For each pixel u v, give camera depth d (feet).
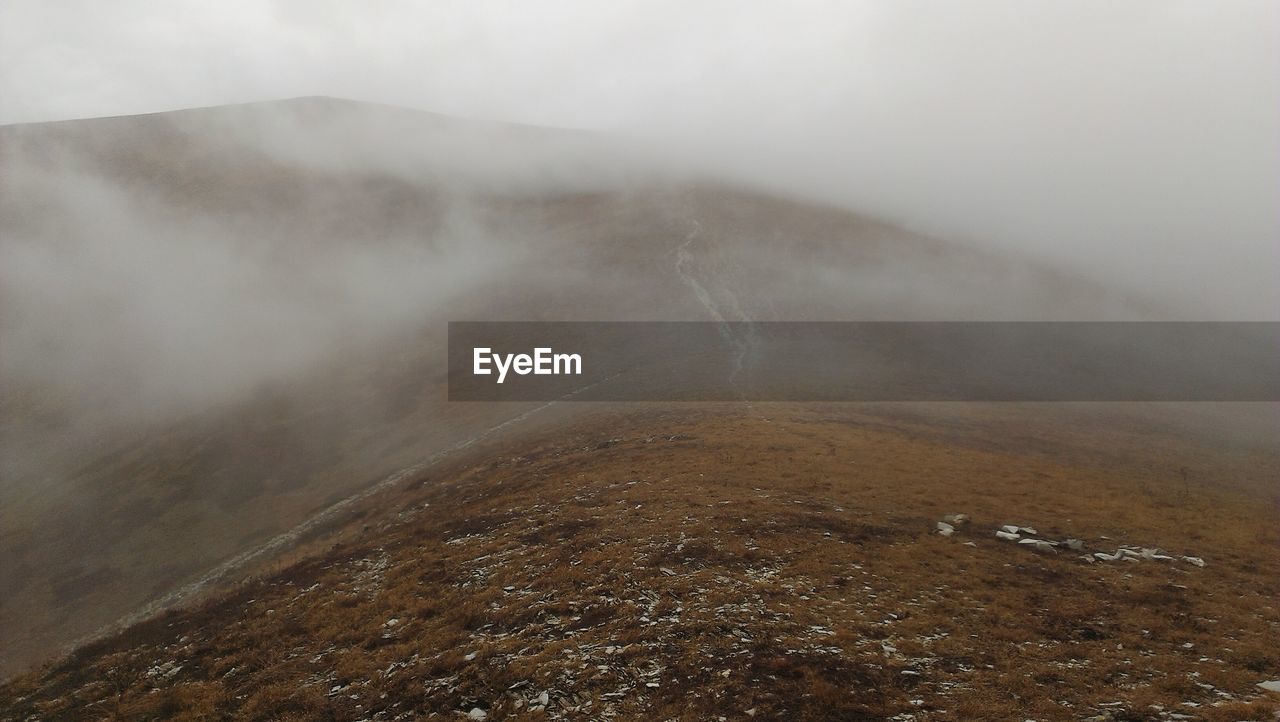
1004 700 49.47
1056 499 115.85
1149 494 125.90
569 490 122.42
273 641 76.18
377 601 82.38
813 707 48.70
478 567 88.48
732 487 113.60
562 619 67.92
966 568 79.30
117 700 67.72
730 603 68.03
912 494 113.09
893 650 58.08
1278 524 108.06
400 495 178.91
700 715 48.60
